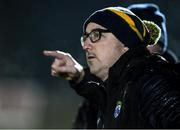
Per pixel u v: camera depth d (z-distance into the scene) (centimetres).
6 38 4925
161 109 521
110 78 580
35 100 3447
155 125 526
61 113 2855
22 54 4712
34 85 3675
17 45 4881
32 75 4431
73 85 743
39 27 4966
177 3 4638
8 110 3209
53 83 3928
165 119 518
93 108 912
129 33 591
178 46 4403
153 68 549
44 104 3422
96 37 596
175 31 4547
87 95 736
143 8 1007
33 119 3028
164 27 1026
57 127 2852
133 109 541
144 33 605
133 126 536
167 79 537
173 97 523
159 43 1001
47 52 675
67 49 4834
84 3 4953
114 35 592
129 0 4619
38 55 4669
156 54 570
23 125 3045
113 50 591
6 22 5006
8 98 3309
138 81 546
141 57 572
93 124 925
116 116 552
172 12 4631
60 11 4972
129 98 545
